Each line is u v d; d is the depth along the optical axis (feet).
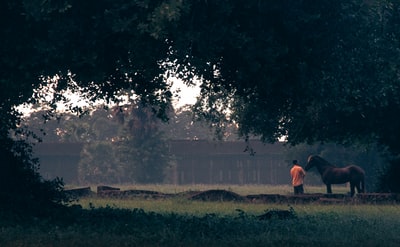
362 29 78.69
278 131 142.61
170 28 63.87
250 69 72.18
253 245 58.34
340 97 91.71
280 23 71.15
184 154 479.00
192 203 131.44
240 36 67.56
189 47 69.77
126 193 152.76
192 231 66.64
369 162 291.79
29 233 62.69
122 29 62.44
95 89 91.30
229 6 65.98
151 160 426.51
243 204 131.23
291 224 77.87
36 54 67.05
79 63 65.36
